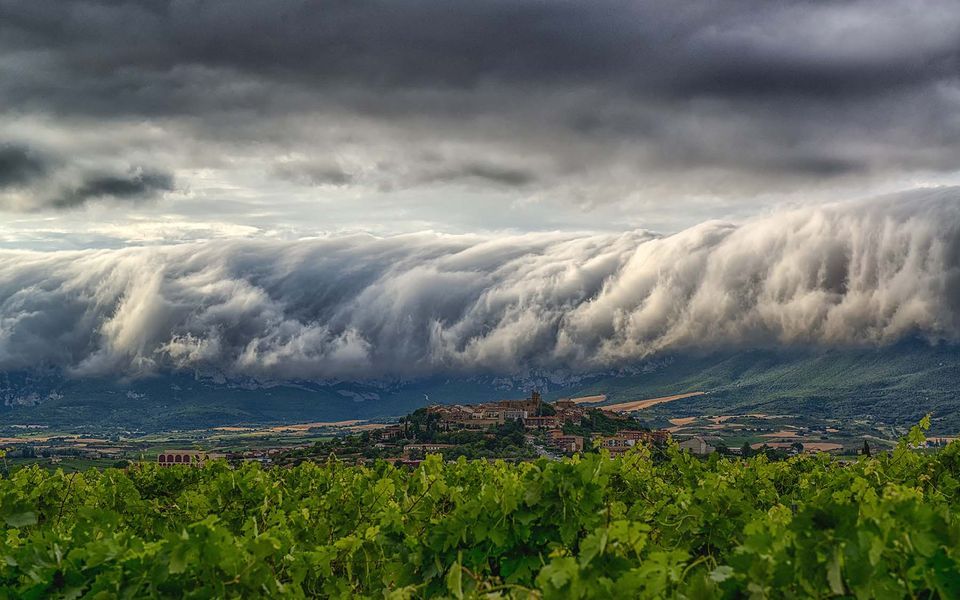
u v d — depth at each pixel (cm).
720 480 1681
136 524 1856
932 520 736
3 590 941
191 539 895
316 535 1495
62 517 1838
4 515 1404
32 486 2008
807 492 1759
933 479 1669
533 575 1124
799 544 713
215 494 1830
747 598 739
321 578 1207
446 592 1130
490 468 2052
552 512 1126
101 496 1922
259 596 933
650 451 1916
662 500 1420
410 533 1311
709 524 1210
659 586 734
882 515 744
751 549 752
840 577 684
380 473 2095
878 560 687
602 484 1149
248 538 1052
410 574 1163
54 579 931
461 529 1147
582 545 764
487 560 1153
